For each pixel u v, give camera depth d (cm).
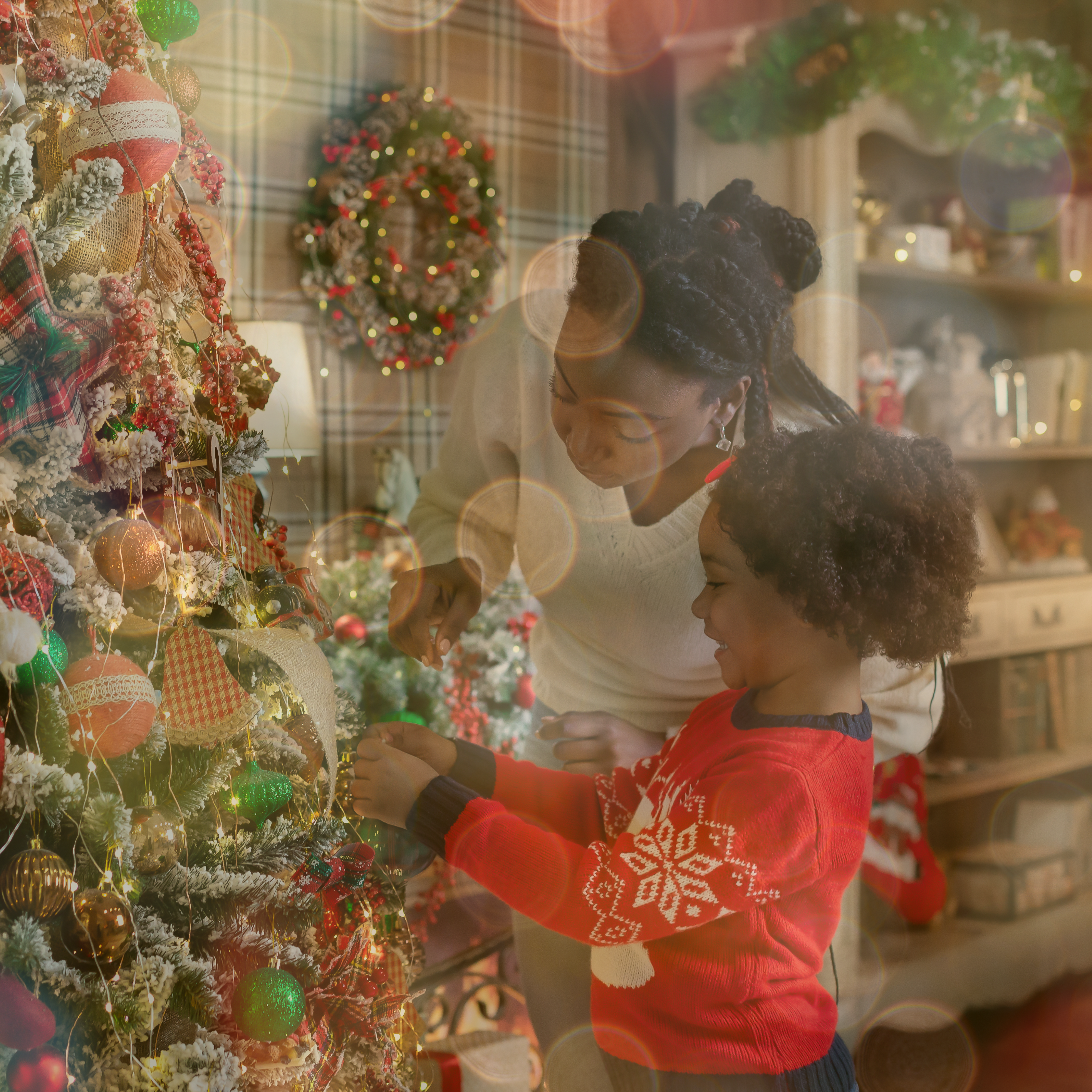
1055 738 314
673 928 91
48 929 61
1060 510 341
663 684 126
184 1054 64
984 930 284
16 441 61
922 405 304
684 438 101
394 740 109
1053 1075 237
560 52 294
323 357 257
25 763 59
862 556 90
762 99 264
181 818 69
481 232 271
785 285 113
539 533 125
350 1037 83
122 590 67
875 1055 242
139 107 65
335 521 256
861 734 98
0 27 62
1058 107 298
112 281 65
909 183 309
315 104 254
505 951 218
